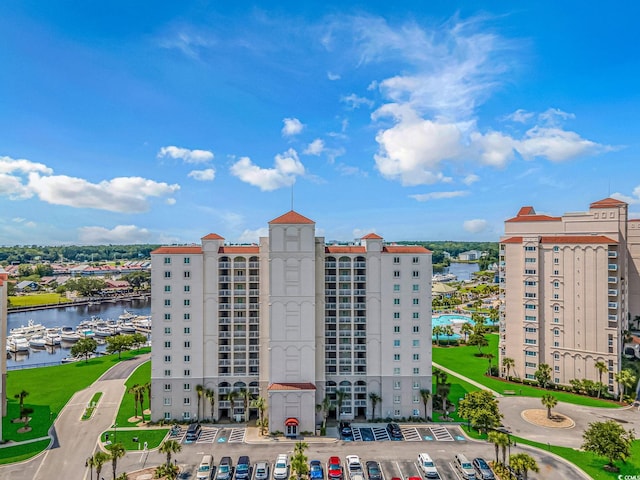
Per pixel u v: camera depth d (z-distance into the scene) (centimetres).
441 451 6003
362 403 7206
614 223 8881
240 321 7194
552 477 5259
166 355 7106
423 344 7294
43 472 5362
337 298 7250
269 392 6619
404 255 7344
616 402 8019
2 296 6969
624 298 10000
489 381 9381
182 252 7181
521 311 9494
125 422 6975
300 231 6944
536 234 9775
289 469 5488
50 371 10119
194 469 5466
